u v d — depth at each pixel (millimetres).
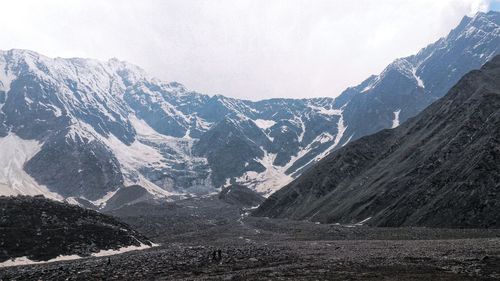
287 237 143375
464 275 48312
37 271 72562
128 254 101250
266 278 52969
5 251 93500
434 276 48688
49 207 122250
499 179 122812
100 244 109750
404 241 97812
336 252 83000
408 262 60781
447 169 146125
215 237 160625
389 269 55594
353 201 187125
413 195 147625
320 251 87000
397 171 182125
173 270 67312
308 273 55625
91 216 128500
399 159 196125
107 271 68938
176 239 159250
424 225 128250
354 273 53781
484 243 76500
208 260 77562
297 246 103438
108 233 117562
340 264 63062
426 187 145750
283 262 70875
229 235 166250
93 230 116500
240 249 98312
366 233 130500
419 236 108688
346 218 176250
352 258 70125
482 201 119688
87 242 109000
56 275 67000
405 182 163875
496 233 99562
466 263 55562
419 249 76250
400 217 142375
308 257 76625
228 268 66625
